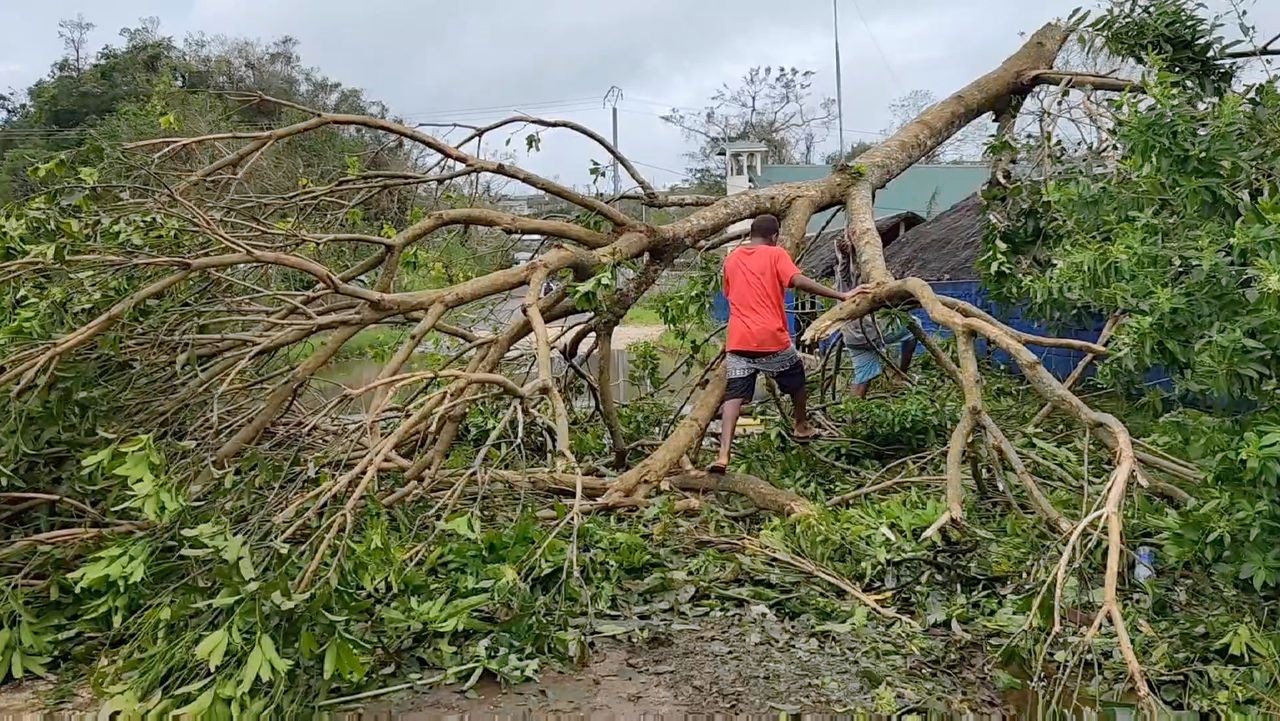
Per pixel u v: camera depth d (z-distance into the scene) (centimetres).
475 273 668
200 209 502
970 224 1072
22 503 403
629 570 413
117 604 340
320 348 482
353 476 360
